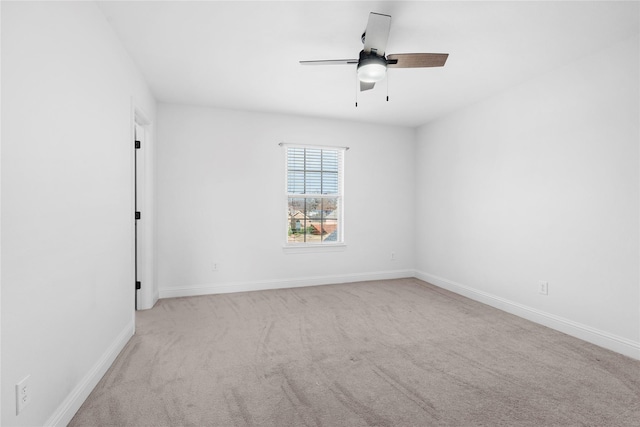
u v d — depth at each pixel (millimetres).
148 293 3602
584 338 2777
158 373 2180
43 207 1479
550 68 3041
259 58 2879
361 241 4984
